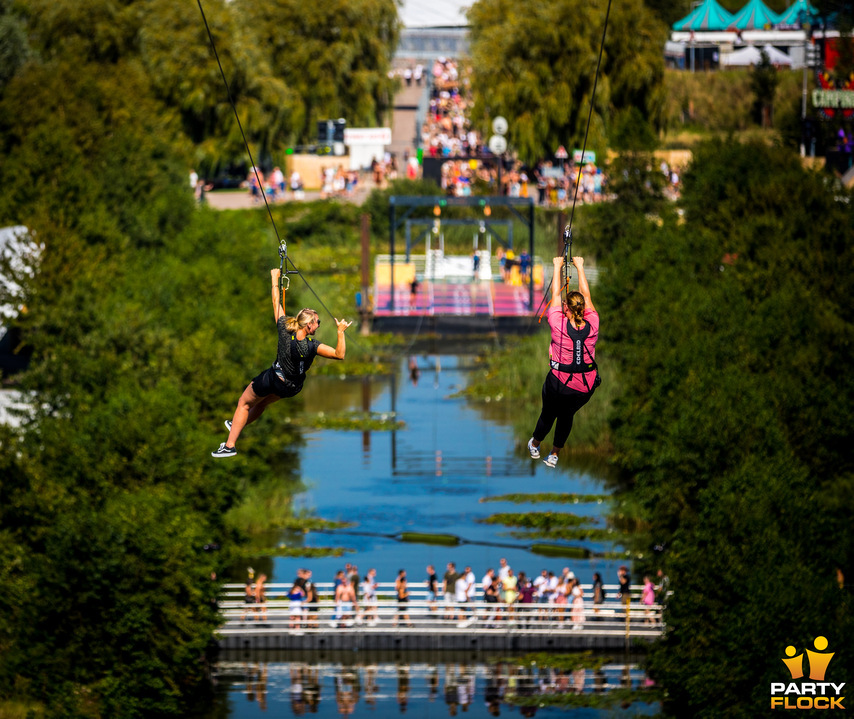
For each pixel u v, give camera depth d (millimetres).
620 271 93812
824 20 146125
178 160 143250
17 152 112188
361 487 86688
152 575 51969
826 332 71000
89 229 98188
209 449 63281
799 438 64062
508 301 135875
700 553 51688
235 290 102438
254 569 71125
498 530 78375
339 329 25297
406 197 131000
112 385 68625
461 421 103812
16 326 83500
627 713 54031
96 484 57469
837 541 53906
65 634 51000
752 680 48656
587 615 62062
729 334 71500
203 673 59312
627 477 89500
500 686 57625
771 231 88062
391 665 60812
